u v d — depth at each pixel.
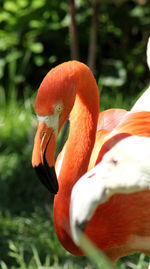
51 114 3.16
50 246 5.02
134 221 3.24
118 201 3.18
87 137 3.46
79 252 3.52
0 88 9.23
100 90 8.48
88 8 8.70
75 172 3.43
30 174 6.56
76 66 3.26
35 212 5.76
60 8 8.95
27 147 7.24
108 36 9.40
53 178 3.25
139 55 9.17
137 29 9.48
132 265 4.59
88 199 3.03
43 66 9.56
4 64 9.07
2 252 5.09
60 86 3.14
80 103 3.49
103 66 9.27
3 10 9.00
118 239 3.37
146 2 8.86
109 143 3.36
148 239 3.31
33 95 8.51
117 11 8.74
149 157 3.05
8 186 6.41
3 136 7.62
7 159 7.08
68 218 3.39
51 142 3.21
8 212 5.85
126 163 3.05
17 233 5.41
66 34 9.23
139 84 9.10
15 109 8.40
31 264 4.70
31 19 8.92
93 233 3.34
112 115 3.92
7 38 9.13
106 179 3.03
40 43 9.05
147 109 3.74
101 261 2.92
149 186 3.00
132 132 3.33
